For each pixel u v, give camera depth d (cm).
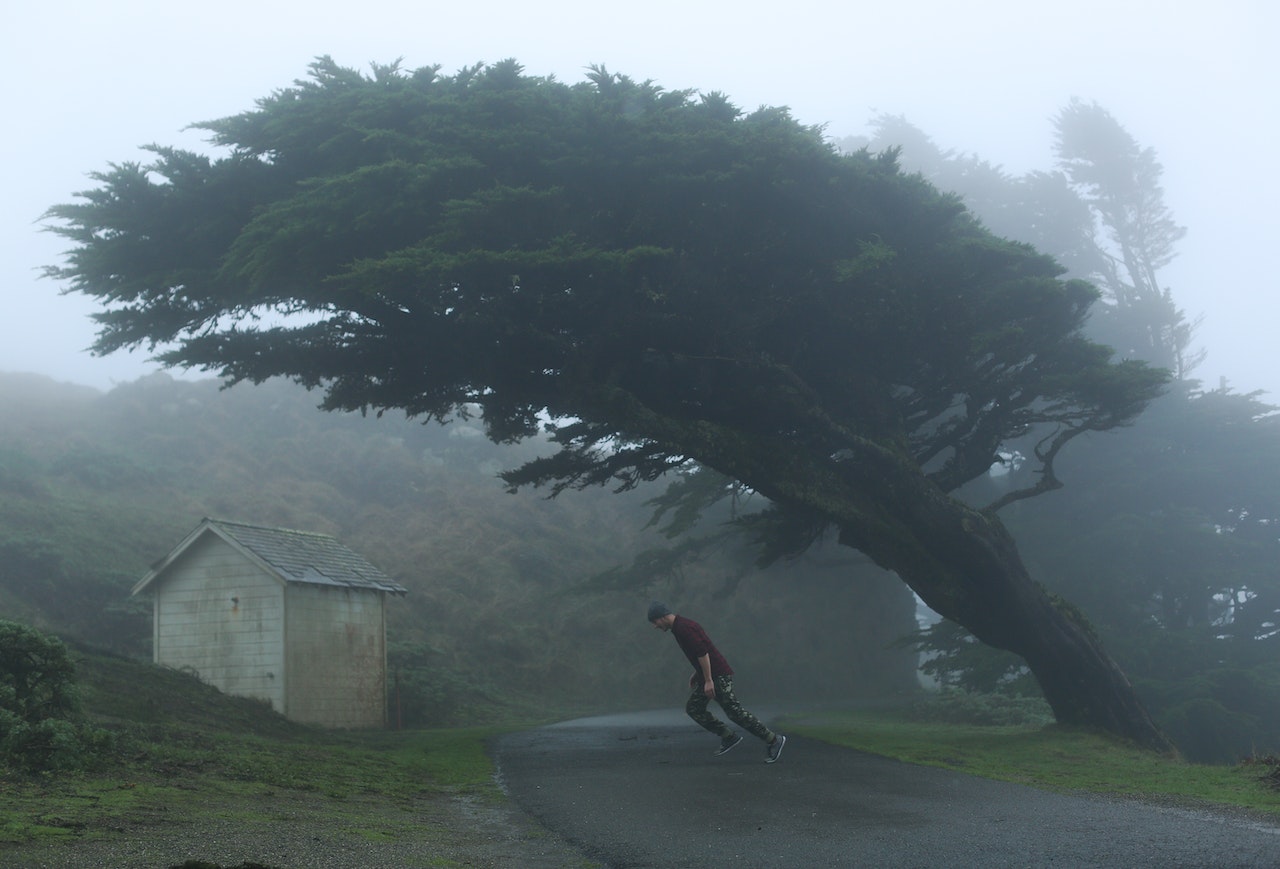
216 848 516
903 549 1889
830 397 1991
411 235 1634
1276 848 566
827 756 1216
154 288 1703
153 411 5634
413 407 2019
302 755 1193
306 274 1639
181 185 1686
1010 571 1873
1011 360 1981
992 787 902
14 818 556
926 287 1827
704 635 1070
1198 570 3309
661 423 1808
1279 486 3484
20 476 4091
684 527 3203
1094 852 553
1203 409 3728
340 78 1764
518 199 1531
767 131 1683
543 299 1664
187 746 1096
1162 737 1892
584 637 4431
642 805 784
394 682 2830
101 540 3825
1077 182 4712
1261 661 3069
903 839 600
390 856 532
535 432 2102
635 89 1783
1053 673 1900
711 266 1767
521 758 1313
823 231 1769
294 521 4819
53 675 968
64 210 1686
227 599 2306
